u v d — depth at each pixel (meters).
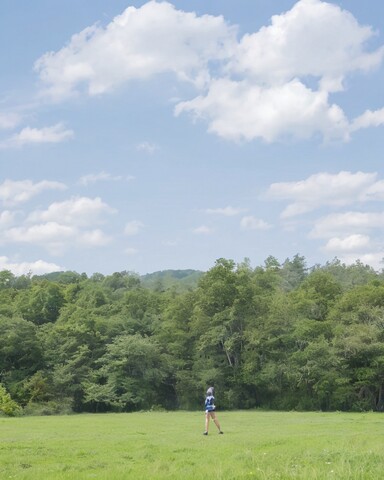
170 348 67.25
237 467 13.47
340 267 130.75
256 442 21.02
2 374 61.69
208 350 65.75
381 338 59.59
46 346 65.75
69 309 75.06
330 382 57.78
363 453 15.01
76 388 61.47
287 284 113.75
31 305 81.06
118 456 17.56
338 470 11.54
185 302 70.50
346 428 29.16
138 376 63.66
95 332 67.44
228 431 28.00
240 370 63.03
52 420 40.50
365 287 69.19
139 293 80.50
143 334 72.25
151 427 31.70
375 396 60.31
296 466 12.74
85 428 30.91
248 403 63.69
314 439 21.66
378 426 30.66
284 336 62.44
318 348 57.66
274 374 59.59
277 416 45.03
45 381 60.31
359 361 59.44
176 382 67.00
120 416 48.12
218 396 62.53
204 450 18.89
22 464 15.55
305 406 59.97
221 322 65.38
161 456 17.41
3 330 62.88
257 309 66.00
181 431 28.36
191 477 11.86
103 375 62.12
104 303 83.81
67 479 12.55
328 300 73.25
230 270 66.88
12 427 31.91
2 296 85.94
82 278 123.06
